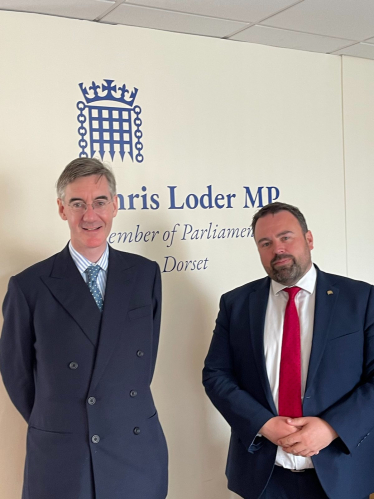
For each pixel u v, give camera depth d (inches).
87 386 70.9
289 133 121.0
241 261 115.1
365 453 74.7
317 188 125.0
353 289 77.9
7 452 94.5
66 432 69.8
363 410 71.1
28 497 70.9
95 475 69.1
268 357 77.6
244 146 115.4
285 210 79.1
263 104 117.6
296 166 122.1
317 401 73.2
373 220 132.6
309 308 78.0
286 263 76.5
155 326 82.3
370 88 131.8
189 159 109.3
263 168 117.9
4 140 92.9
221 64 112.5
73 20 98.0
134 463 72.1
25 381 75.3
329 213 127.0
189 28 106.0
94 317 72.4
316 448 70.0
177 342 108.8
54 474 68.9
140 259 80.7
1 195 93.0
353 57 129.3
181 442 109.3
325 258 127.0
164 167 106.7
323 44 119.2
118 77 102.1
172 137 107.4
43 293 72.6
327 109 126.0
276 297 80.7
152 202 105.6
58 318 71.9
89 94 99.3
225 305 85.7
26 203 94.8
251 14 100.3
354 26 108.5
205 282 111.4
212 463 112.3
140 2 92.4
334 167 127.1
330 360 73.9
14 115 93.5
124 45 102.6
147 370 75.9
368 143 131.8
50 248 96.7
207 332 111.7
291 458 74.2
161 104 106.3
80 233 73.7
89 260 75.4
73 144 98.2
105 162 101.1
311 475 73.9
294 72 121.6
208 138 111.2
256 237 80.4
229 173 113.7
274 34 111.3
